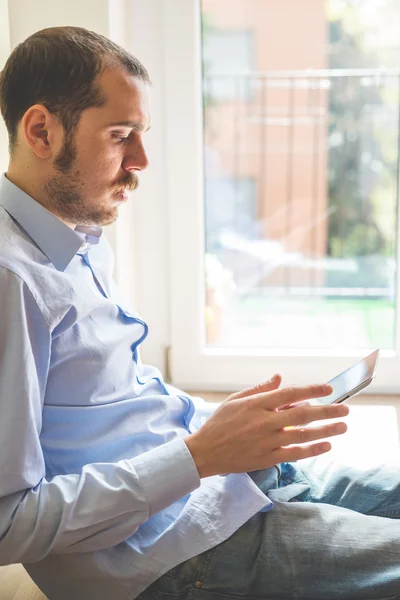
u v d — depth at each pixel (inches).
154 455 44.1
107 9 82.2
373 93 105.1
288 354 98.6
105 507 42.7
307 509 47.4
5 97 47.3
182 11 91.7
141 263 98.0
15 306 42.9
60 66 45.3
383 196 108.2
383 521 47.3
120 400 50.7
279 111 106.3
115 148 47.0
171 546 45.6
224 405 44.8
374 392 98.0
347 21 102.4
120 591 45.9
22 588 59.3
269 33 102.2
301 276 111.9
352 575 44.9
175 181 95.7
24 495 42.8
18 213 47.3
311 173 109.3
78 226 52.2
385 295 109.3
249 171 107.7
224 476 48.1
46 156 46.4
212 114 103.8
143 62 93.4
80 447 47.9
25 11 82.3
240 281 110.3
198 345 99.0
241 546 45.8
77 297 46.7
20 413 42.4
